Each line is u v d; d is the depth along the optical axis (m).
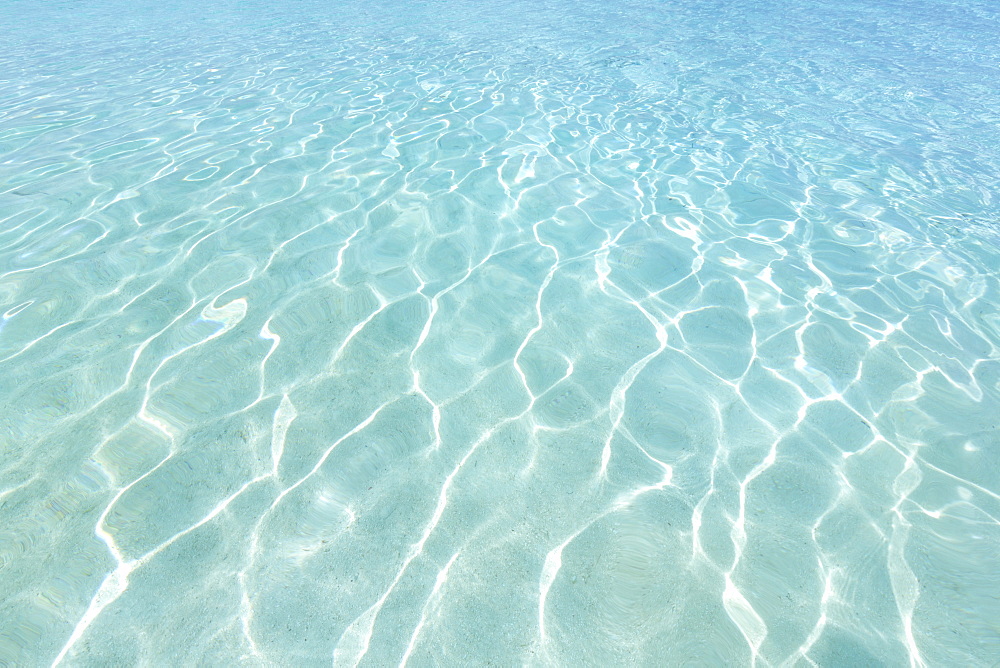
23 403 2.64
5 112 6.35
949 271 3.72
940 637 1.84
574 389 2.79
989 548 2.11
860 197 4.64
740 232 4.13
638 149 5.43
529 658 1.78
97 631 1.82
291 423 2.58
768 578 2.00
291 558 2.04
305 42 9.16
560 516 2.21
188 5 12.26
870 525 2.18
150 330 3.11
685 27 10.02
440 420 2.61
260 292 3.43
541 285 3.54
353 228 4.10
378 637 1.82
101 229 4.06
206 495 2.25
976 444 2.52
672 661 1.77
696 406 2.71
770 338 3.14
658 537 2.13
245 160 5.16
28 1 12.96
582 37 9.33
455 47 8.77
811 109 6.48
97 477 2.31
